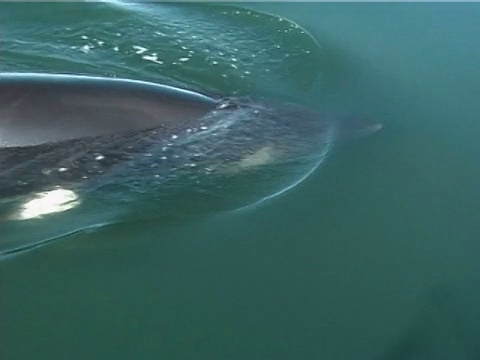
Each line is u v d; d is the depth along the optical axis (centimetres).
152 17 1722
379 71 1551
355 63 1576
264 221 1126
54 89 1206
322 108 1427
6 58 1560
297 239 1095
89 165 1180
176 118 1255
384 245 1092
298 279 1026
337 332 952
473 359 926
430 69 1555
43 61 1561
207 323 952
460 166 1266
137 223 1113
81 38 1645
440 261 1068
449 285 1030
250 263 1047
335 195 1187
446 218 1147
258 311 973
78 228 1102
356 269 1047
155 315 960
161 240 1082
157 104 1258
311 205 1163
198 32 1672
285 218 1134
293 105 1400
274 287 1010
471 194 1203
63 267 1027
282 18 1727
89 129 1188
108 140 1193
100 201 1153
